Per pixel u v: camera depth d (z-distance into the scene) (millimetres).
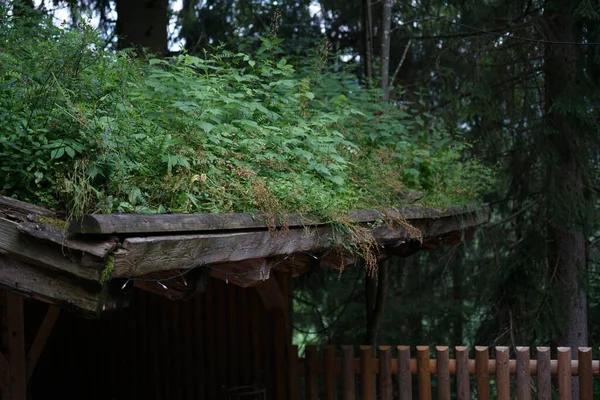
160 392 7199
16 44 4348
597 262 10039
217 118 4645
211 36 9594
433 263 11398
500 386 5859
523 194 9227
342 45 10594
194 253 2984
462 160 9234
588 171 8734
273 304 6590
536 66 9398
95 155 3318
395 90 8789
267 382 6750
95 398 7469
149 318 7309
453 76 9664
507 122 9484
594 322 10430
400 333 11367
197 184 3609
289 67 5297
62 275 2750
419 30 10406
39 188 3256
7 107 3555
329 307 12078
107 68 3967
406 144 6512
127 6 7609
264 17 9914
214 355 7012
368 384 6094
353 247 4281
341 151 5539
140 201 3250
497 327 9766
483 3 9312
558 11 8578
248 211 3527
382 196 5070
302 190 4008
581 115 8297
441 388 5895
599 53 8016
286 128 4824
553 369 5934
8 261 2887
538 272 9266
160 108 4328
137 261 2686
